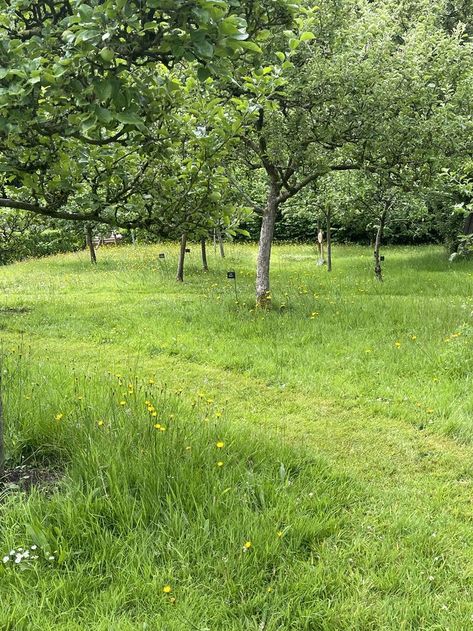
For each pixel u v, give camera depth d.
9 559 2.72
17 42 2.50
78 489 3.16
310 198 13.82
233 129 3.82
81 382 5.17
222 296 10.45
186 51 2.45
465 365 5.96
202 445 3.74
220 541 2.93
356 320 8.12
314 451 4.30
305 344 7.19
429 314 8.27
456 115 8.77
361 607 2.63
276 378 6.11
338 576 2.81
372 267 15.09
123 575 2.68
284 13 3.42
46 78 2.54
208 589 2.67
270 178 9.20
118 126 3.01
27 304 10.30
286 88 7.84
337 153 8.80
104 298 10.83
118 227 3.96
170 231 3.93
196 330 7.93
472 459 4.30
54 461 3.74
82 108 2.84
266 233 9.20
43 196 3.61
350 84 8.01
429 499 3.68
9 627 2.38
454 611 2.64
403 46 9.46
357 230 22.02
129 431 3.74
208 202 3.94
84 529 2.92
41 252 20.61
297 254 19.81
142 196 3.82
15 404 4.19
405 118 8.48
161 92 3.09
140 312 9.20
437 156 8.44
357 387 5.72
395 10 11.64
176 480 3.28
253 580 2.71
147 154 3.56
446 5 16.28
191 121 3.78
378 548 3.09
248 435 4.14
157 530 3.00
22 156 3.36
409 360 6.29
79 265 16.52
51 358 6.79
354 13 9.51
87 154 3.57
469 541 3.21
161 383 5.99
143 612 2.51
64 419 4.03
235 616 2.55
